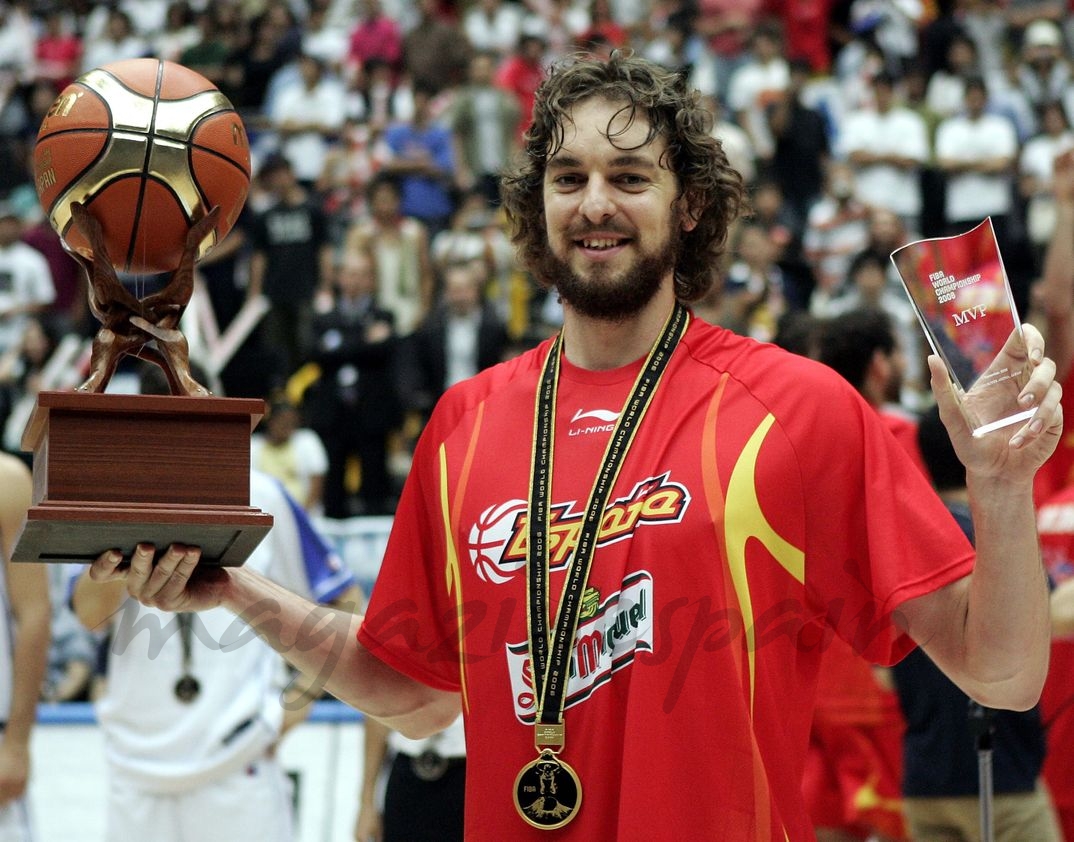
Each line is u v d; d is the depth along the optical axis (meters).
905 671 5.03
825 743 5.73
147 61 2.95
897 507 2.89
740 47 16.73
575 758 2.81
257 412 2.73
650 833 2.71
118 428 2.70
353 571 8.25
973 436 2.72
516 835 2.85
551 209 3.01
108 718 5.18
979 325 2.83
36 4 20.81
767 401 2.92
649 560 2.82
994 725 4.86
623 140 2.95
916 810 5.06
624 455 2.93
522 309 13.27
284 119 16.91
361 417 11.30
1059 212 5.57
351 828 7.07
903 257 2.90
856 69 17.61
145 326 2.87
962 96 15.33
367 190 14.98
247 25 18.41
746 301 11.77
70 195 2.84
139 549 2.79
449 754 5.13
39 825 7.36
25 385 12.51
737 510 2.83
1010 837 4.88
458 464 3.10
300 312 12.96
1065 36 18.48
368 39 18.14
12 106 17.91
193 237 2.90
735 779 2.74
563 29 18.06
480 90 15.48
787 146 14.77
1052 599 4.89
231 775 5.13
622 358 3.07
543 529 2.93
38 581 5.12
